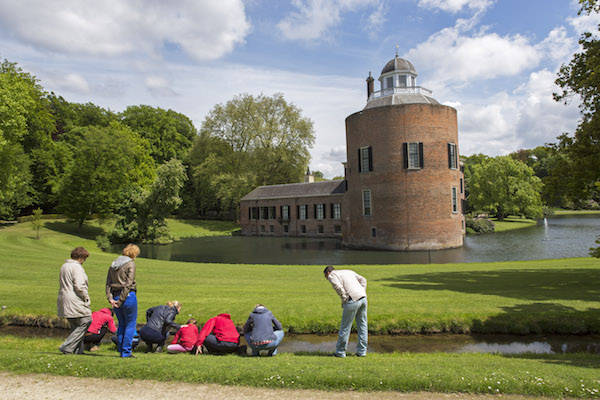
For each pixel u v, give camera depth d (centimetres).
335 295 1025
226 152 5766
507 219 6344
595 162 1095
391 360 580
